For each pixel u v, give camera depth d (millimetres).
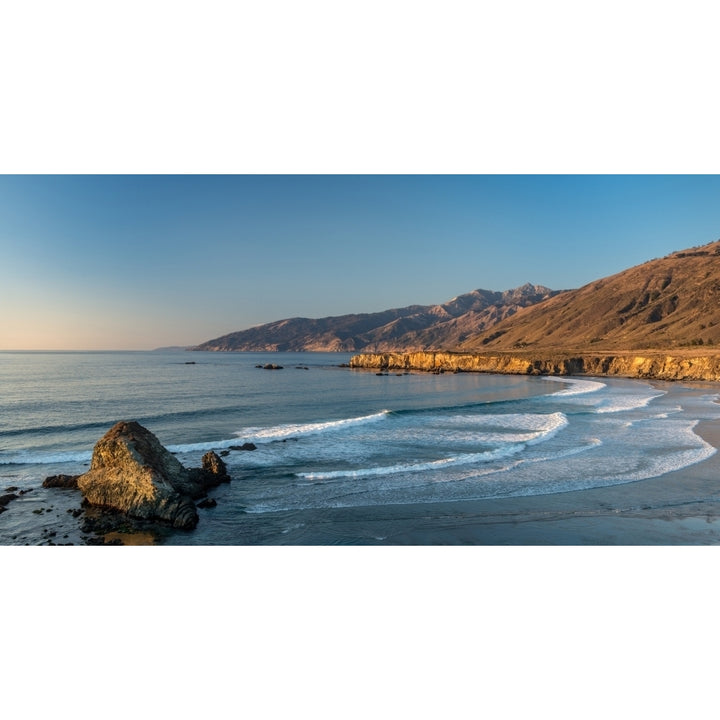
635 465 25500
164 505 18312
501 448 29312
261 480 23188
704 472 24094
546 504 19672
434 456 28062
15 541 16516
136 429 21250
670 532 16766
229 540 16516
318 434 35062
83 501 20297
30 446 31141
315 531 17094
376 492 21281
